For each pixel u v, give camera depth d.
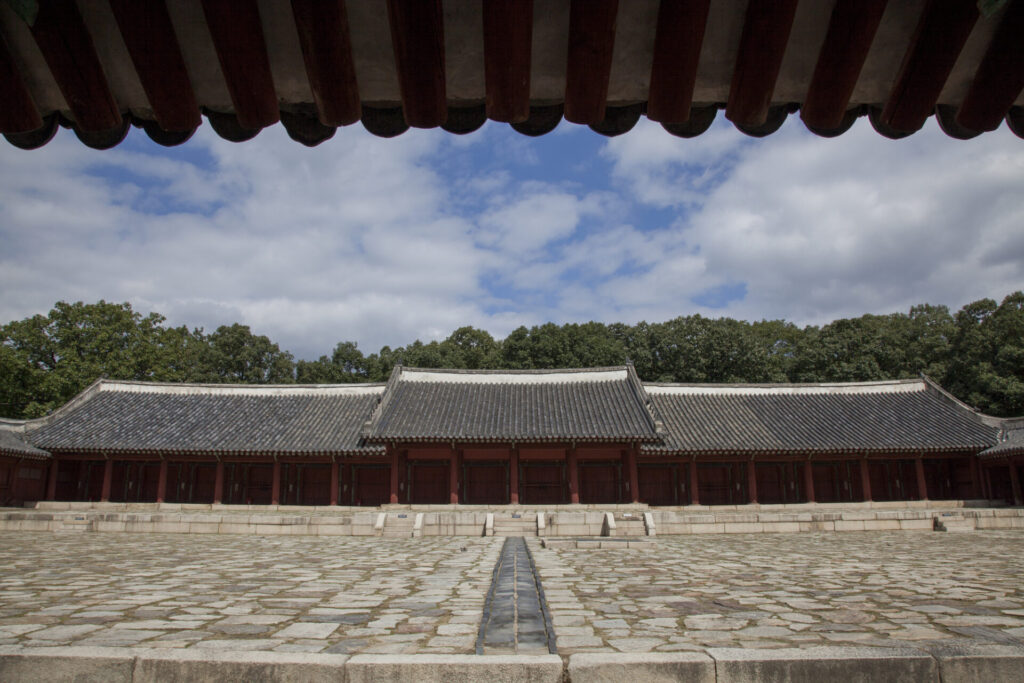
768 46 4.55
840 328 64.81
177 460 35.53
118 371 53.44
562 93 5.21
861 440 34.72
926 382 40.66
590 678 5.48
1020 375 49.31
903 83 4.86
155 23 4.41
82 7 4.46
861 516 25.08
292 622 7.83
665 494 36.06
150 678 5.60
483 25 4.45
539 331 69.19
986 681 5.50
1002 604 9.14
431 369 39.19
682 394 40.34
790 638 6.97
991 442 34.38
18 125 4.98
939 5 4.37
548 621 7.76
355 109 4.93
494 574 12.63
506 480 35.69
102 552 17.33
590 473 35.97
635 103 5.33
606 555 16.73
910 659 5.55
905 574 12.59
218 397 40.06
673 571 13.30
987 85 4.88
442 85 4.77
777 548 18.61
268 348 77.62
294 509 33.00
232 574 12.70
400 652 6.30
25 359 48.75
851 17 4.41
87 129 5.09
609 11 4.38
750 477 34.38
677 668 5.52
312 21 4.29
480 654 6.11
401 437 31.80
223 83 5.02
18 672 5.66
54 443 33.84
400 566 14.06
